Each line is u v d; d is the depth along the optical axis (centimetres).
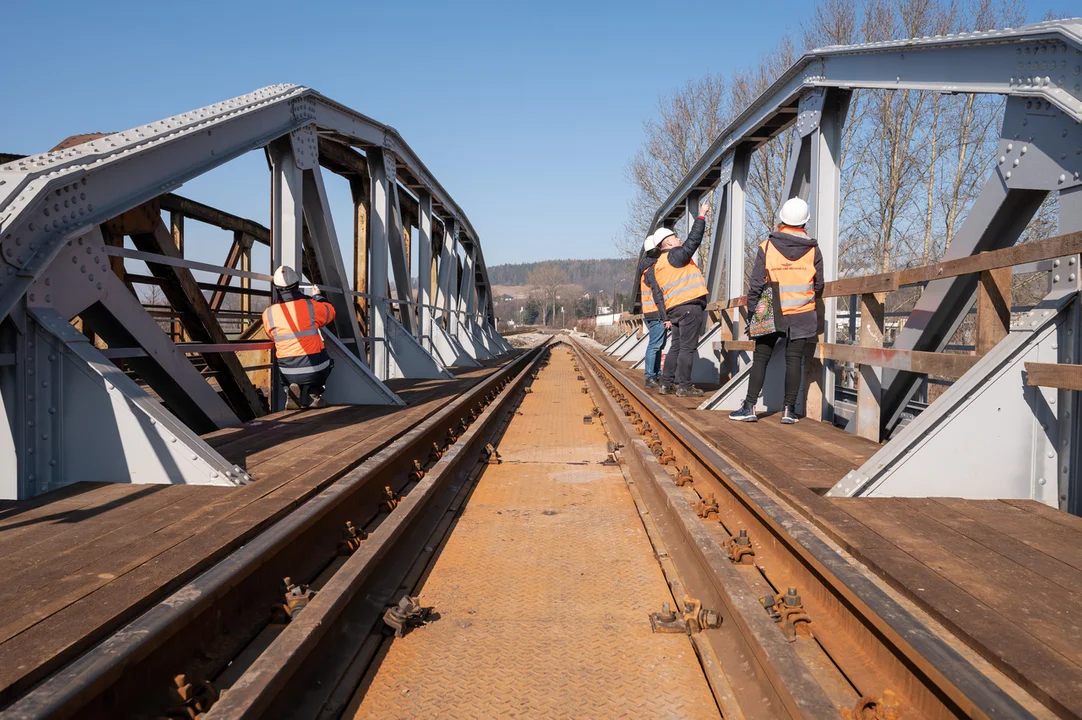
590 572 375
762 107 852
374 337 1198
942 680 192
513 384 1329
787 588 312
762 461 496
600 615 317
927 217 1939
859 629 261
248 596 301
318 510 369
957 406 393
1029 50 411
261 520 354
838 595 283
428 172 1555
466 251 2398
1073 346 375
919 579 275
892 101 1988
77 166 459
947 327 540
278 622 289
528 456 721
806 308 646
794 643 266
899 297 1510
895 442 400
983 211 466
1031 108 414
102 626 234
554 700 245
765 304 670
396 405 843
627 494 550
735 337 961
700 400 905
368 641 286
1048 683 196
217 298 1332
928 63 505
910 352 482
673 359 985
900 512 368
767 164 2395
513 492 559
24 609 245
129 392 434
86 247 469
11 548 312
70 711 179
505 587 353
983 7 1994
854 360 577
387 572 355
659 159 3316
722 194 1091
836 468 475
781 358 760
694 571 349
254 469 479
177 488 423
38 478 423
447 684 256
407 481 569
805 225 654
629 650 282
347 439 600
